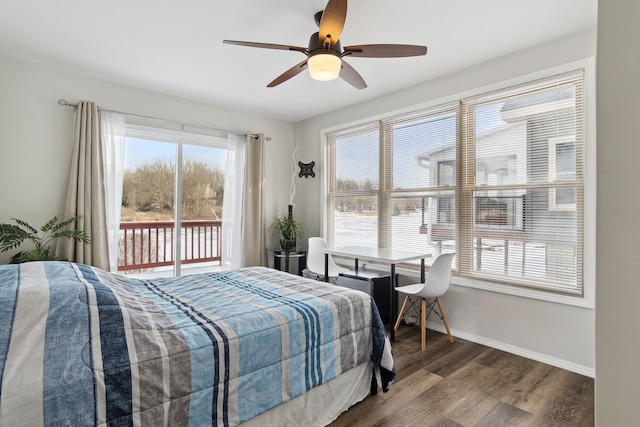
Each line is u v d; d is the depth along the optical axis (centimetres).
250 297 208
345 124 440
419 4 223
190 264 420
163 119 385
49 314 131
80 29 255
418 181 368
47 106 317
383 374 214
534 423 194
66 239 312
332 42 208
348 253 345
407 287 322
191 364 139
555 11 229
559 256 270
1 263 299
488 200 312
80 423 112
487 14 234
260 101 416
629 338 46
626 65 47
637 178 46
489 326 306
